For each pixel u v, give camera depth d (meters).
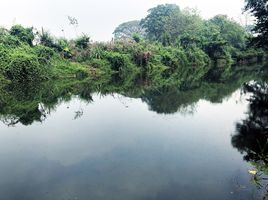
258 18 21.39
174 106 13.88
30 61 20.83
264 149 7.91
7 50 21.09
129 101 15.45
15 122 11.24
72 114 12.55
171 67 38.81
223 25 59.81
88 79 24.86
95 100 15.86
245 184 6.06
